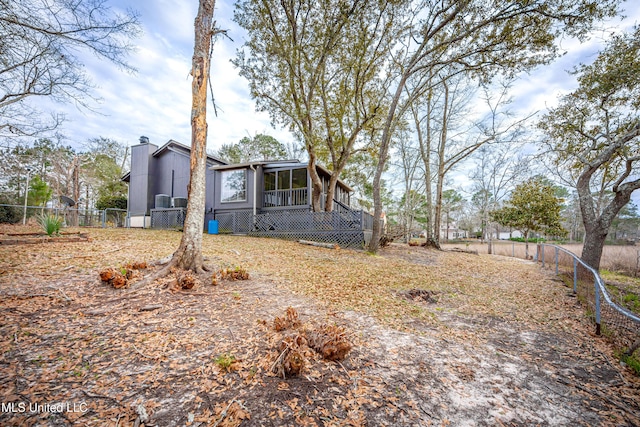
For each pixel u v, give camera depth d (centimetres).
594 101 808
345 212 1206
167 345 290
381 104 1304
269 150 2950
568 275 839
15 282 416
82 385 220
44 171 2234
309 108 1187
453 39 990
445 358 314
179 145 1587
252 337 321
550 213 1509
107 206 1955
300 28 1134
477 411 226
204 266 562
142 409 198
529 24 899
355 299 514
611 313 484
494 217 1827
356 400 227
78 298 385
